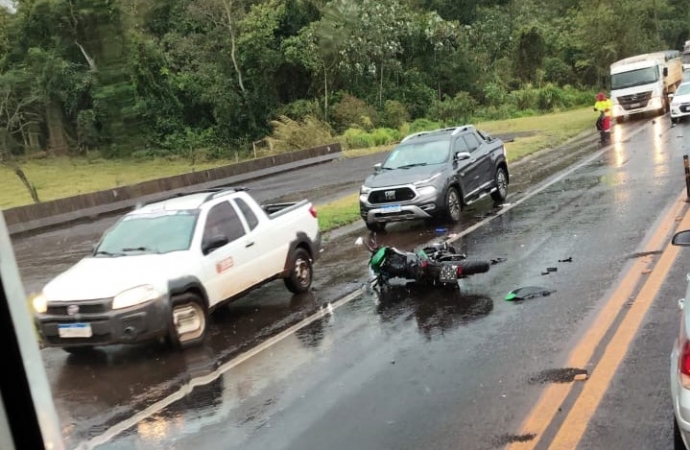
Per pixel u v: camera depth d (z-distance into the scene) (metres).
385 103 49.66
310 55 46.69
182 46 46.41
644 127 28.78
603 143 24.94
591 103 55.81
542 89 55.25
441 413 5.25
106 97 37.12
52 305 7.66
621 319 6.75
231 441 5.31
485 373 5.93
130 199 23.73
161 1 47.59
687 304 3.96
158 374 7.23
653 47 63.50
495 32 62.12
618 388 5.23
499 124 43.38
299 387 6.25
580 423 4.77
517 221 13.16
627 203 12.97
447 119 51.19
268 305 9.69
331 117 46.97
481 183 15.28
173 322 7.85
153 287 7.70
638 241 9.90
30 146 33.84
